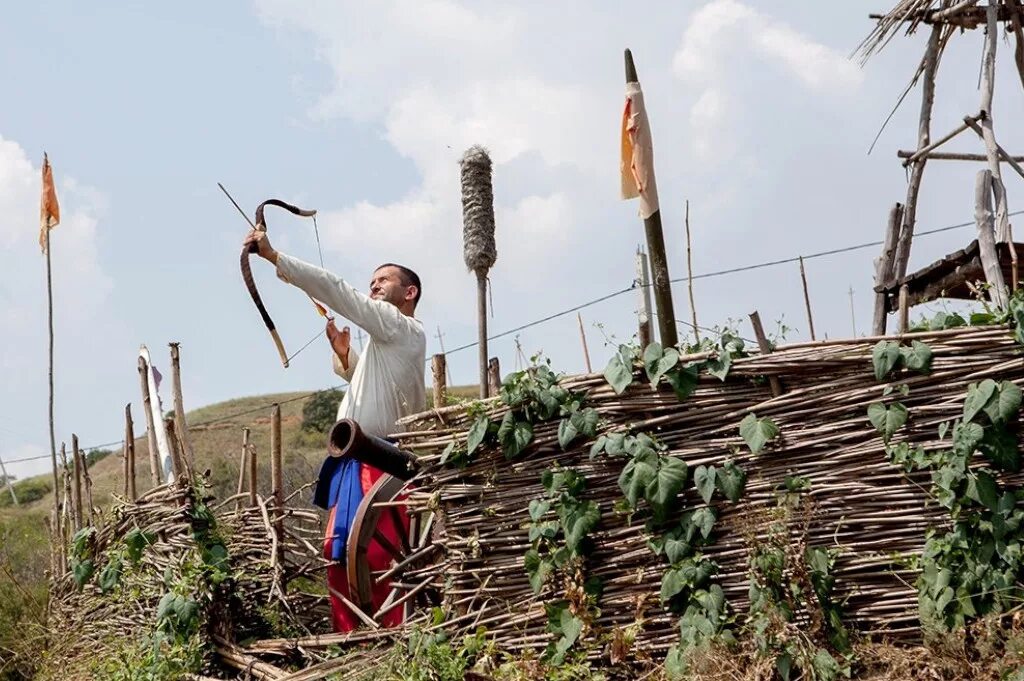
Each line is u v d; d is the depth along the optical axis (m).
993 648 4.84
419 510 6.07
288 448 28.64
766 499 5.35
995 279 5.90
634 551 5.54
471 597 5.88
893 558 5.14
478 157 7.98
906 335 5.22
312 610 7.50
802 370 5.38
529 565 5.69
